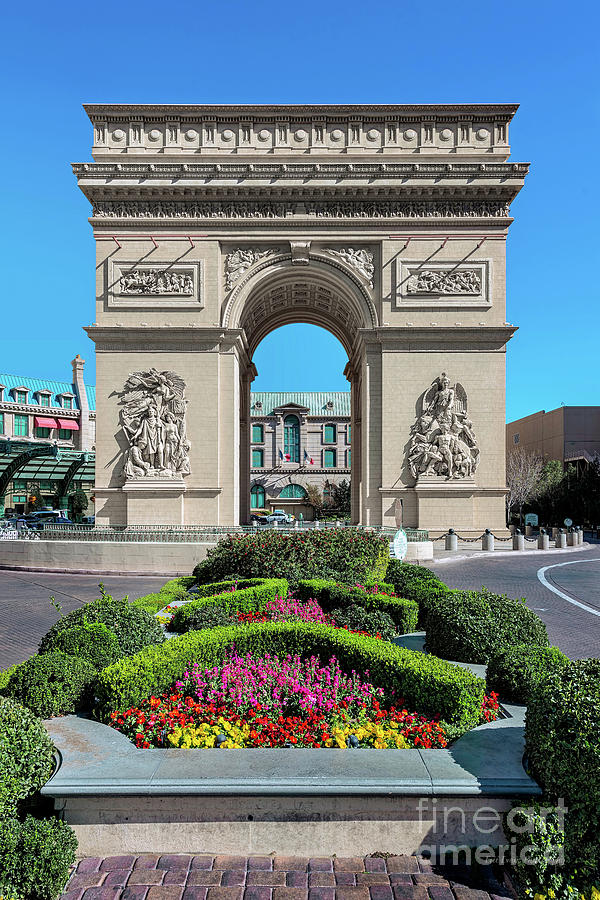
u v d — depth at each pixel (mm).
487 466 35312
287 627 9352
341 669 8844
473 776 6055
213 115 35906
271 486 81000
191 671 8414
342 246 36188
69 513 67938
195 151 36031
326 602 13336
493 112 35875
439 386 35406
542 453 76188
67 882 5594
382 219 35781
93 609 10250
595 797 5309
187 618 11633
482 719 7734
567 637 14328
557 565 28953
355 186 35250
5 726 6012
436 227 35812
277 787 5895
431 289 35688
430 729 7195
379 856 5996
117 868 5805
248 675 8414
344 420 81938
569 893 5234
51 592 21609
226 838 6008
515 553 33625
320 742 7066
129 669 7770
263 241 35906
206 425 35250
